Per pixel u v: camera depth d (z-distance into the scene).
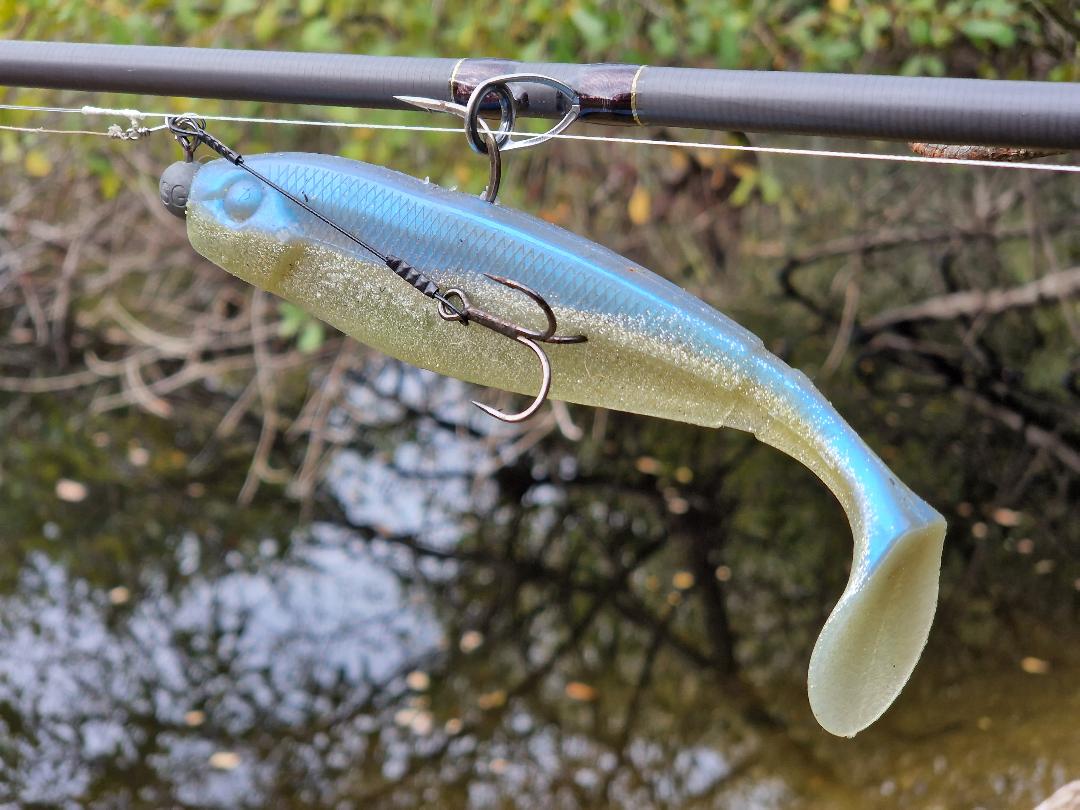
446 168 4.20
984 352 6.00
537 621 5.02
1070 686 4.32
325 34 3.71
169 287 6.36
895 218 5.48
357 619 5.07
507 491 5.80
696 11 3.83
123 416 6.35
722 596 5.07
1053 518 5.37
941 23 3.75
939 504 5.54
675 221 5.23
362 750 4.37
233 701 4.62
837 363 5.71
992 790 3.88
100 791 4.22
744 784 4.09
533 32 3.92
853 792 3.99
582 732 4.41
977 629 4.71
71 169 4.99
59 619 5.09
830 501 5.54
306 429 5.72
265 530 5.62
